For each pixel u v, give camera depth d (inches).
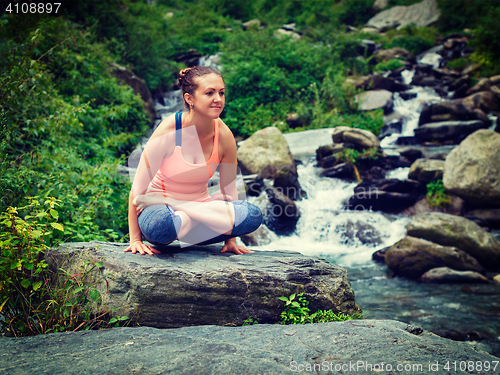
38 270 88.6
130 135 301.9
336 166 360.2
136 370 61.7
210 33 800.9
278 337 77.5
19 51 180.4
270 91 537.0
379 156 372.5
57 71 304.0
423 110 510.9
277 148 346.9
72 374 60.4
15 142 164.2
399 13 1039.6
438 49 832.3
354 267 237.3
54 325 87.2
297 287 96.8
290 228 295.4
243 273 93.4
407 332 79.2
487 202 277.9
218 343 71.7
